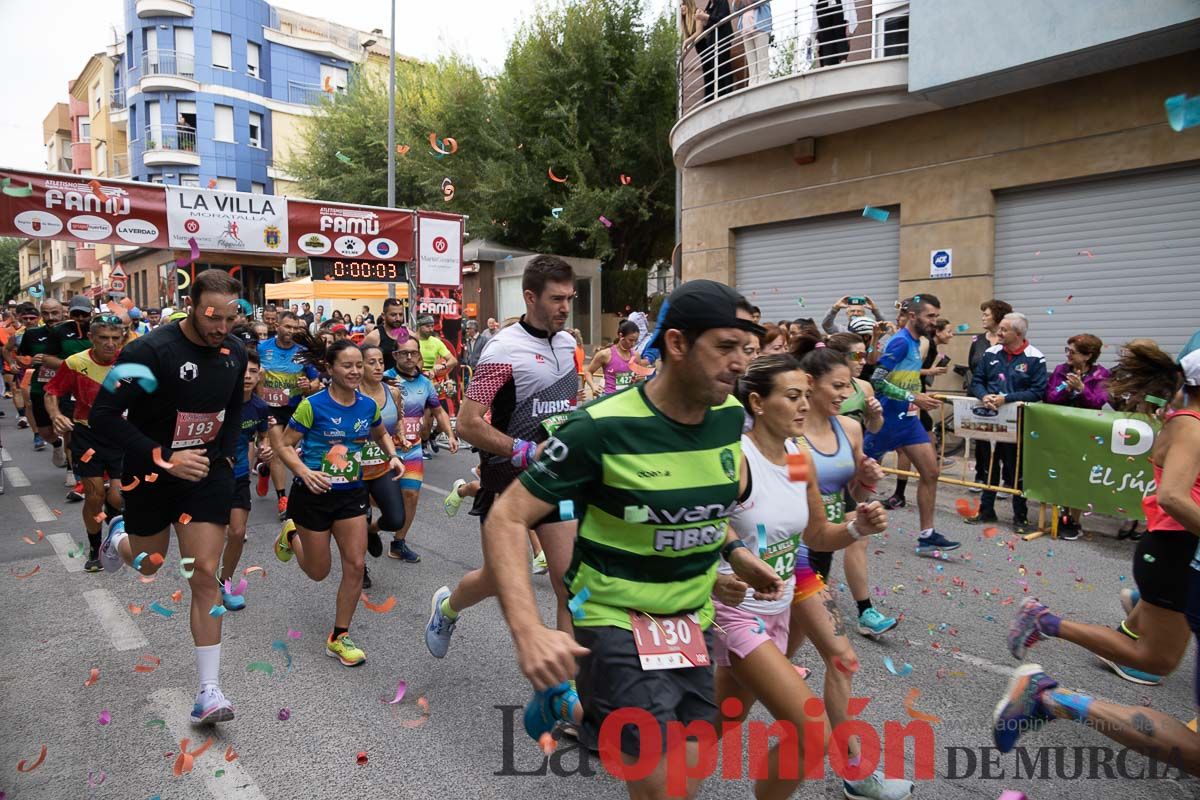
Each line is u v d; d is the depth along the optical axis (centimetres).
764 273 1323
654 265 2411
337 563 602
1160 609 312
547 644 173
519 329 384
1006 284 1023
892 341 590
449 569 582
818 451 313
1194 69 840
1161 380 314
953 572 559
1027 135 973
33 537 662
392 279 1261
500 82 2217
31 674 400
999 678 388
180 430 346
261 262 2053
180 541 345
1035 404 643
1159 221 889
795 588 293
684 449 200
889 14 1106
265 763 314
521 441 370
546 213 2206
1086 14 827
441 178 2267
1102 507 607
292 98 4072
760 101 1116
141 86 3662
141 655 424
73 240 973
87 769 310
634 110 2078
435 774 306
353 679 393
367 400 431
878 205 1134
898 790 279
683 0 1399
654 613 206
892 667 345
